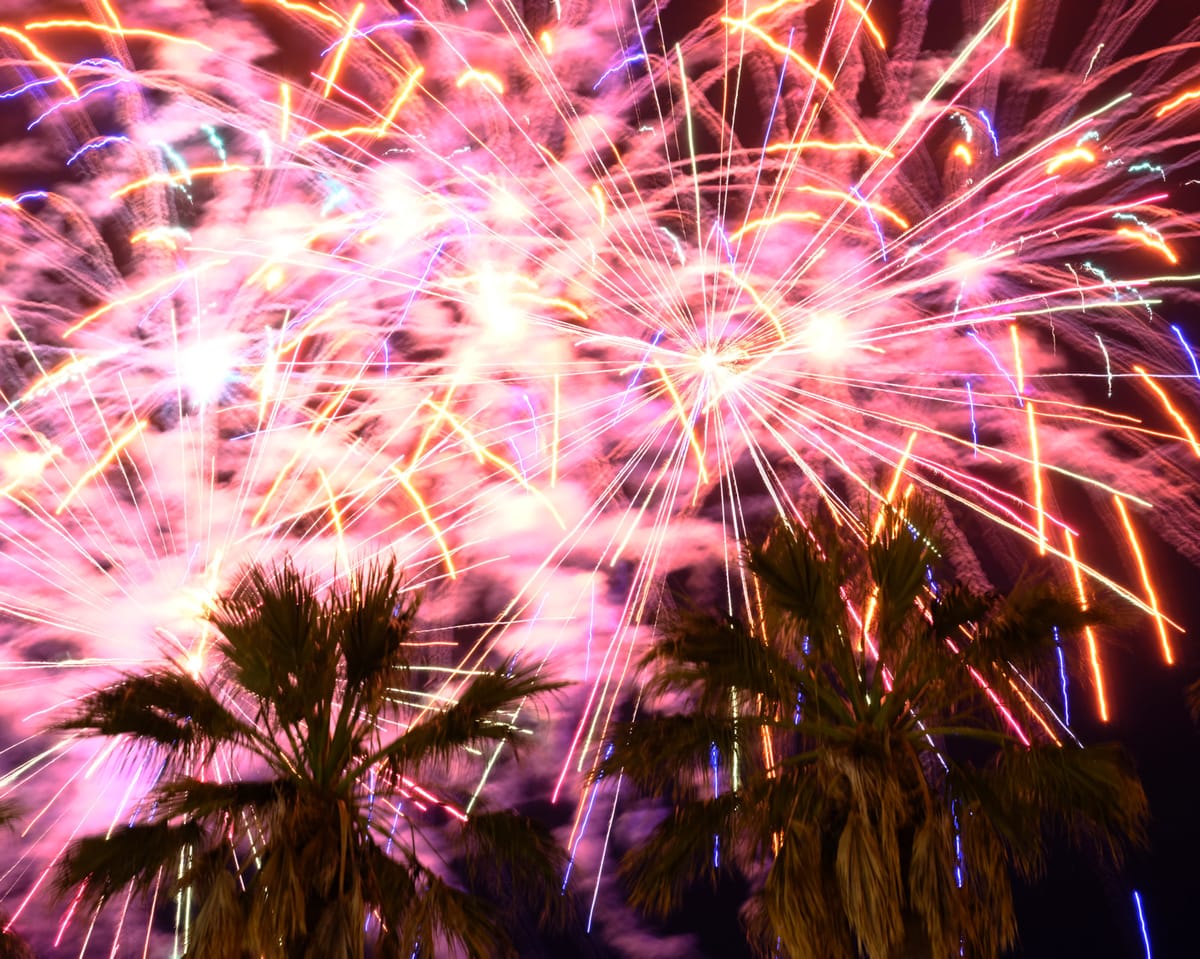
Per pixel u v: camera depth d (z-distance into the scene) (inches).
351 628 492.7
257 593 498.0
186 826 478.9
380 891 480.7
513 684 505.7
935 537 508.4
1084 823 473.4
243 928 464.4
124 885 470.0
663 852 490.9
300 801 475.5
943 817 471.2
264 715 496.4
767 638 518.0
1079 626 490.9
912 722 492.7
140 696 481.4
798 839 472.7
